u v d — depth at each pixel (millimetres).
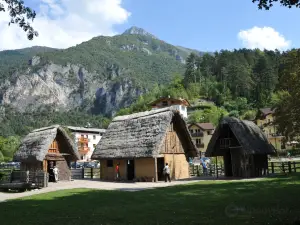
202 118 112812
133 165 35406
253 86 151875
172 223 11227
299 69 27969
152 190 22328
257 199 15578
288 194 16641
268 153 31844
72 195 20938
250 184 22625
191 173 37438
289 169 30734
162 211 13672
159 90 186250
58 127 34844
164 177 32812
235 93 151250
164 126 31391
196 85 168125
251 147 29797
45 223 12156
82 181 34344
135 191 22203
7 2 13234
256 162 31812
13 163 62656
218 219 11531
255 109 124688
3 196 23688
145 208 14609
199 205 14797
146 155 30203
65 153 35594
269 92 134375
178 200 16750
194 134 92625
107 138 37062
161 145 30594
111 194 20547
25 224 12078
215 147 33062
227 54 190000
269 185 21203
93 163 65625
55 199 19391
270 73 142500
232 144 31938
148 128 32562
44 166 33812
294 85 28000
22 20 13516
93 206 15836
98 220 12289
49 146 33281
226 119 31594
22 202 18734
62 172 35281
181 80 183375
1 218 13438
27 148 35281
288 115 28469
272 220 10898
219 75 176125
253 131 32500
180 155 34250
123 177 34469
